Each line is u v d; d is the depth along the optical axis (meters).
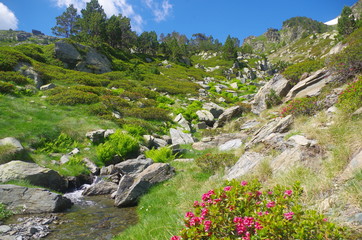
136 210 8.68
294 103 12.62
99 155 14.38
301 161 5.97
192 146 18.23
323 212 3.74
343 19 79.75
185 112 26.50
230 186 3.98
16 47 37.50
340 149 5.38
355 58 14.48
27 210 8.16
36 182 10.27
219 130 21.06
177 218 6.02
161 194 9.09
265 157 7.84
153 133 20.55
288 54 159.75
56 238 6.44
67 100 21.61
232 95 43.41
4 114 15.91
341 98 8.98
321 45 121.31
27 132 14.52
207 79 63.72
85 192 10.92
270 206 3.28
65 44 41.12
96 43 57.09
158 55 103.75
